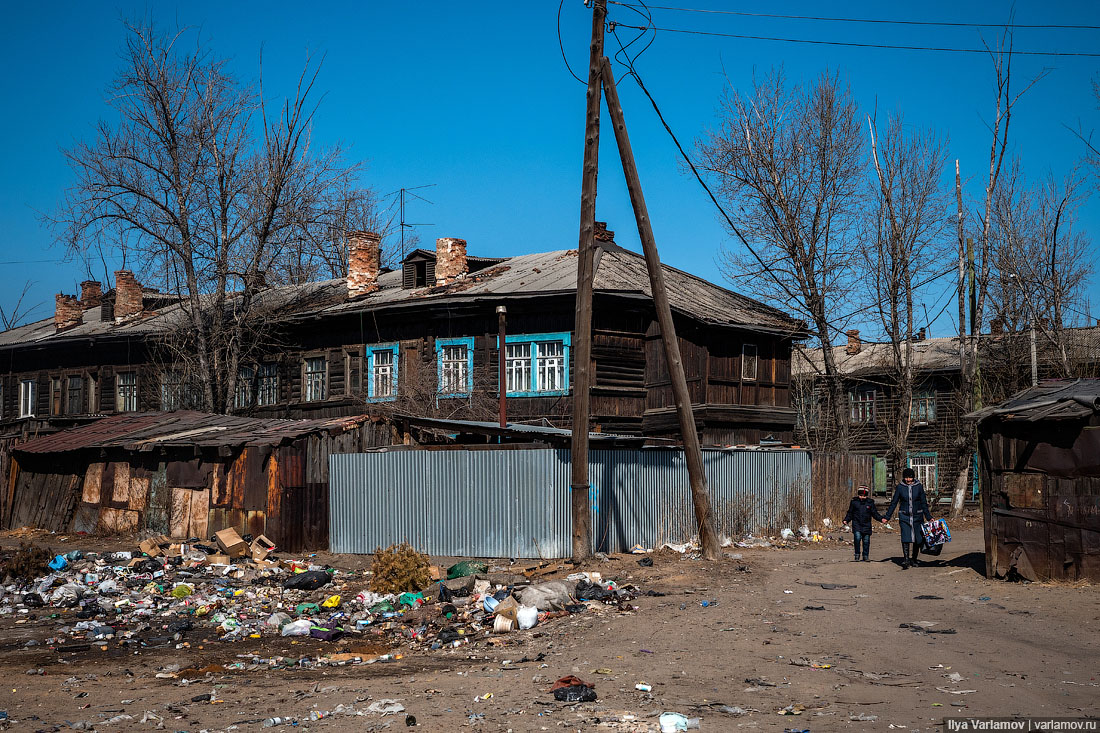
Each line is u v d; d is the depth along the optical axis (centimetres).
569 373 2567
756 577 1495
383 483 1881
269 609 1368
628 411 2647
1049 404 1306
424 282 3147
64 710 780
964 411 3006
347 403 2986
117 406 3734
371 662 1002
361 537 1902
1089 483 1252
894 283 3347
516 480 1717
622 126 1616
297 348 3216
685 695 779
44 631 1219
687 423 1680
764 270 3316
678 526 1903
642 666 902
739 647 977
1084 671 830
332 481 1959
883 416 4300
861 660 898
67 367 3947
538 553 1683
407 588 1453
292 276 4409
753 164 3353
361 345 3005
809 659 910
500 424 2047
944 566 1538
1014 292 3447
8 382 4219
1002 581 1330
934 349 4378
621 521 1764
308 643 1139
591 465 1712
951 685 790
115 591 1493
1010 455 1337
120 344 3728
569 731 679
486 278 2956
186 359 3281
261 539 1867
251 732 695
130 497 2258
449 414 2591
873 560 1725
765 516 2205
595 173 1595
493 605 1242
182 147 3169
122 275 3978
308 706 774
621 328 2652
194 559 1784
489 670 919
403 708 755
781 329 2978
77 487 2411
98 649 1106
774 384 3036
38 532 2406
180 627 1228
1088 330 3941
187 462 2125
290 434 1934
